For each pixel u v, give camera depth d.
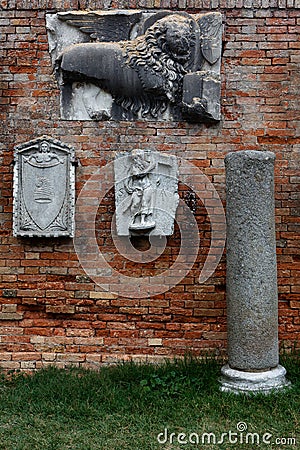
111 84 5.44
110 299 5.49
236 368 4.73
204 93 5.41
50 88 5.54
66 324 5.51
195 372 5.02
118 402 4.51
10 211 5.53
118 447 3.91
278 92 5.48
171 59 5.43
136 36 5.52
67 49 5.44
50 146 5.43
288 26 5.50
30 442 3.97
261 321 4.65
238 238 4.69
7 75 5.55
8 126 5.54
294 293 5.45
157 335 5.46
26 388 4.88
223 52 5.52
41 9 5.54
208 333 5.45
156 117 5.51
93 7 5.54
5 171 5.53
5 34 5.57
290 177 5.46
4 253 5.51
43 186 5.41
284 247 5.46
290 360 5.17
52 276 5.50
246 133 5.49
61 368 5.39
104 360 5.43
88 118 5.53
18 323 5.52
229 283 4.77
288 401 4.41
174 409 4.42
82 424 4.23
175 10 5.54
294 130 5.47
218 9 5.52
